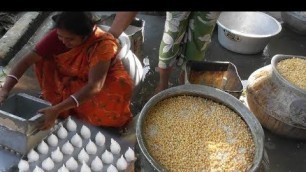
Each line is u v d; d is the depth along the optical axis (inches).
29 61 59.3
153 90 76.2
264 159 58.2
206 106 62.9
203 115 61.2
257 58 90.0
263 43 88.1
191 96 64.2
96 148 59.5
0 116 54.4
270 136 71.3
